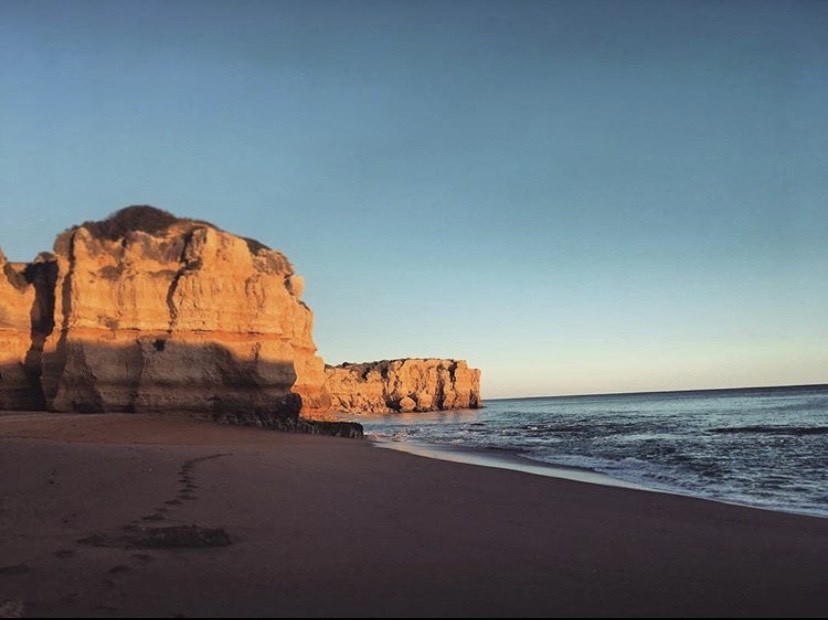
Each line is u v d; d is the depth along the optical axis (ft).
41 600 20.39
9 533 29.89
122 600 20.49
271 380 135.74
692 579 25.67
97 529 30.91
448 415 383.24
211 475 50.72
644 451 105.50
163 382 126.21
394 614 19.63
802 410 245.24
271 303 139.54
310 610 19.85
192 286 130.21
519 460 92.73
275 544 29.48
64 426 96.99
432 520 37.73
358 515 38.29
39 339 139.64
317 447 93.76
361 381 440.04
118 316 128.47
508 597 21.98
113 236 139.13
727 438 127.24
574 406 529.04
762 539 35.91
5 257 147.95
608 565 27.63
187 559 26.05
